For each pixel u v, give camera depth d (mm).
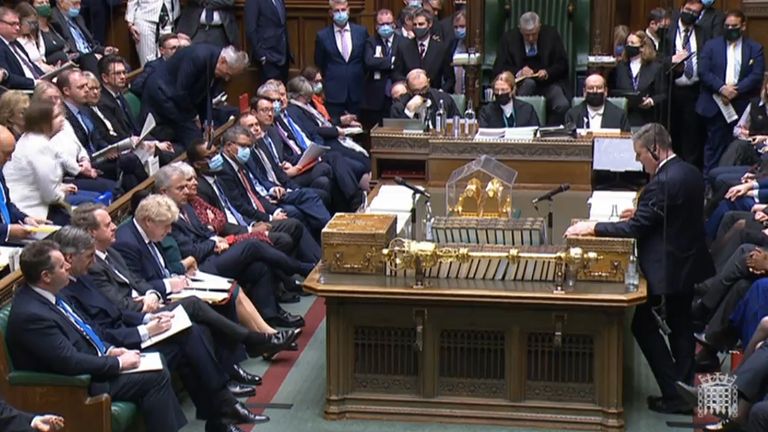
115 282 6242
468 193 6957
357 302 6230
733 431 5816
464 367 6266
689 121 10367
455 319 6191
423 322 6195
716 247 7613
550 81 10445
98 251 6223
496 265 6270
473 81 10523
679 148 10438
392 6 12508
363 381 6344
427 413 6289
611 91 10344
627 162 8242
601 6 10734
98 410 5438
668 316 6473
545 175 8391
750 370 5703
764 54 11258
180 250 7246
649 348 6410
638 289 6113
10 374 5445
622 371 6348
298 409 6473
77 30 10312
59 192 7078
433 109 9570
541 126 9328
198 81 8992
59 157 7199
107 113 8680
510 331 6176
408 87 9609
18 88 8328
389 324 6250
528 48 10477
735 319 6617
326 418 6328
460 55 10672
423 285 6188
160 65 9117
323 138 10234
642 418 6332
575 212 7637
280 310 7703
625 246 6160
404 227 6996
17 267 6051
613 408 6148
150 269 6633
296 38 12469
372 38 11391
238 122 9008
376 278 6324
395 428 6227
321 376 6945
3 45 8594
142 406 5645
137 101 9547
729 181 8586
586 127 9156
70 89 8164
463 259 6199
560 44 10477
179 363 6078
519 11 10781
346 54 11500
